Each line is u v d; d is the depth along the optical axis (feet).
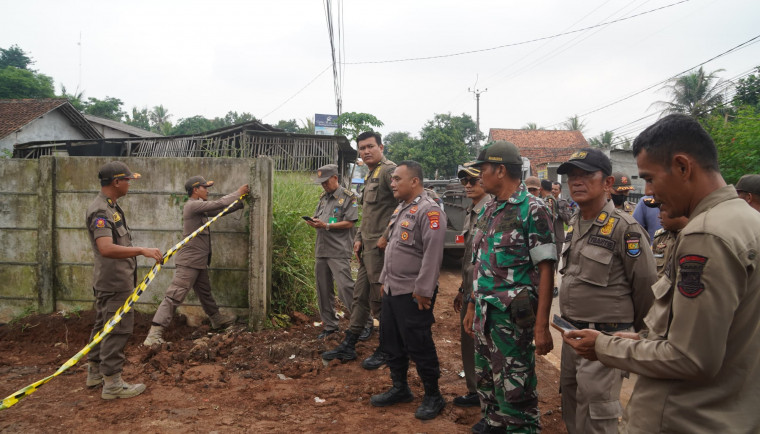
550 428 10.66
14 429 10.09
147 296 17.98
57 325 17.17
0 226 18.08
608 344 4.98
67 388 12.45
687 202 4.67
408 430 10.25
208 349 14.56
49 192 17.79
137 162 17.84
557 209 20.29
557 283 25.11
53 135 77.10
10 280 18.25
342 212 16.20
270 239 17.48
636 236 8.09
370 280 14.33
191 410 11.05
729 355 4.25
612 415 7.90
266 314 17.25
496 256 8.61
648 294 8.03
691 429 4.35
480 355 9.29
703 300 4.11
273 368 13.83
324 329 16.61
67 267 17.99
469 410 11.40
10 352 15.58
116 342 11.62
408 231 11.11
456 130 123.34
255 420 10.61
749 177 9.77
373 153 14.94
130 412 10.94
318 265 16.40
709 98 74.59
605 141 116.47
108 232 11.58
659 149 4.68
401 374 11.55
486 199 11.77
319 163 51.90
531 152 111.24
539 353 8.13
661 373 4.41
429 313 11.00
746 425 4.21
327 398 11.90
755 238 4.18
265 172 16.92
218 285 17.72
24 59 139.85
